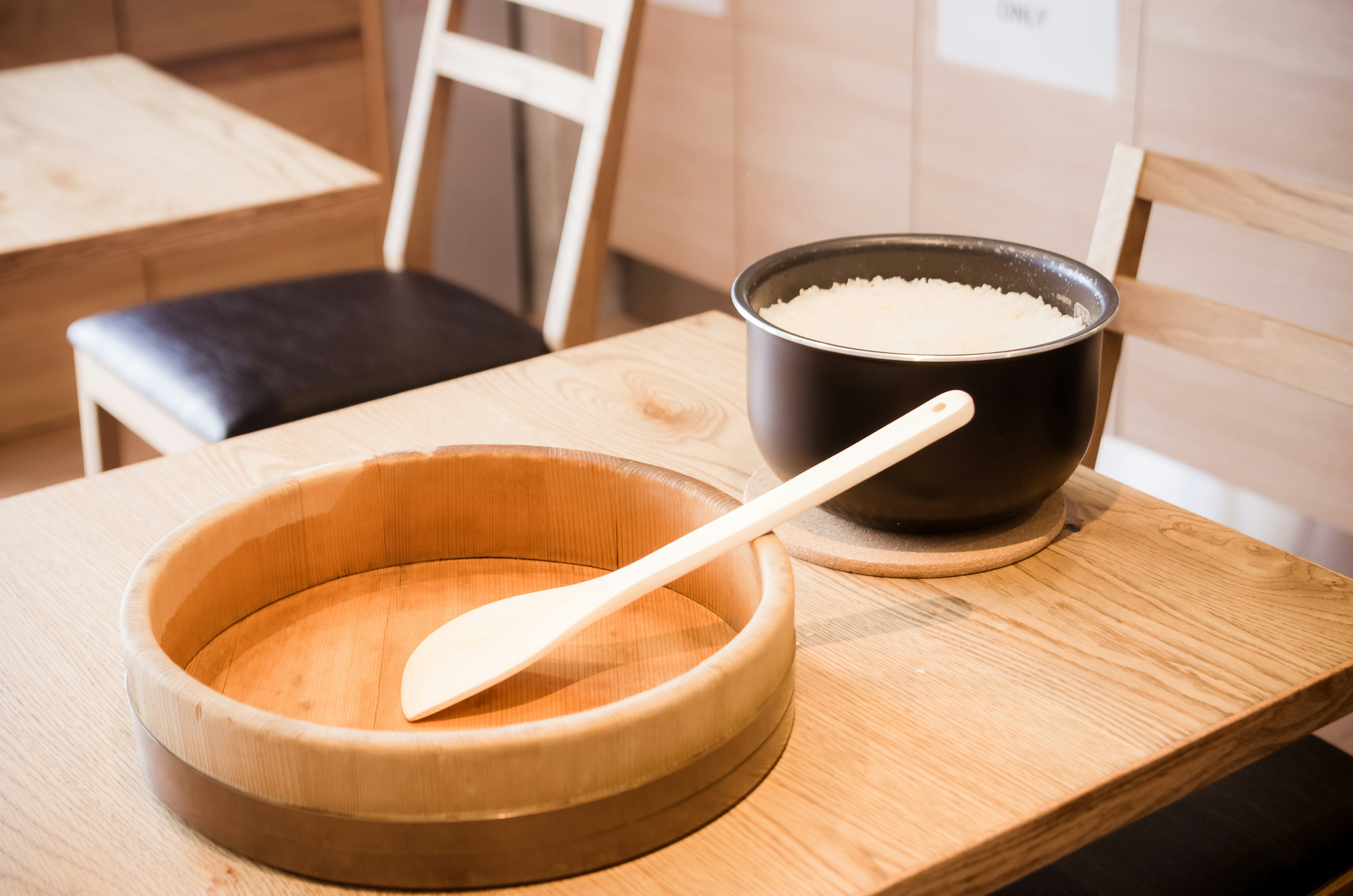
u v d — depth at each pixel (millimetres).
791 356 703
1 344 2479
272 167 1507
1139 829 900
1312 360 1001
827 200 2541
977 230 2256
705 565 679
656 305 3160
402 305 1644
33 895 522
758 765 572
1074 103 2012
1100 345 728
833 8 2367
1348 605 712
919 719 622
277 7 2611
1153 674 653
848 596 727
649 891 518
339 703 616
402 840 504
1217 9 1773
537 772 499
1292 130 1731
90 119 1653
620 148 1533
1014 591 728
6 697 646
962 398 634
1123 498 833
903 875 525
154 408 1487
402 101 2947
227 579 660
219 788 523
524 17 2990
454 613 690
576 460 705
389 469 701
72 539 792
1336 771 961
